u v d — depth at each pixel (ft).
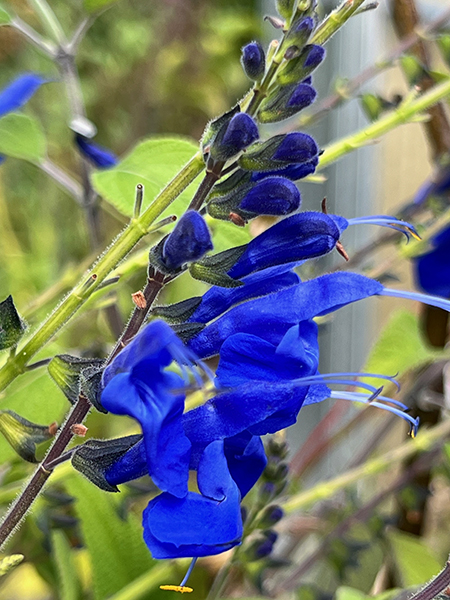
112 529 0.78
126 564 0.78
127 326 0.57
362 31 1.39
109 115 2.30
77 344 1.19
